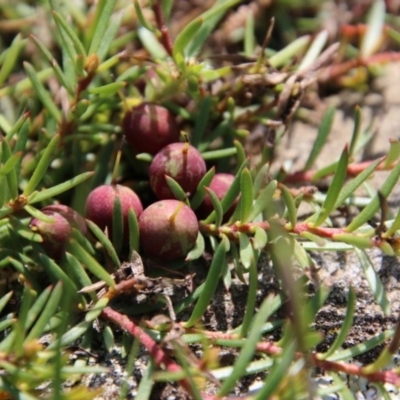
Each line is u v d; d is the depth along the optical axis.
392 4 0.41
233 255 0.36
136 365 0.36
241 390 0.36
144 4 0.40
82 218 0.36
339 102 0.40
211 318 0.36
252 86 0.38
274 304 0.35
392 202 0.38
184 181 0.36
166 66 0.38
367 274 0.35
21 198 0.36
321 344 0.36
